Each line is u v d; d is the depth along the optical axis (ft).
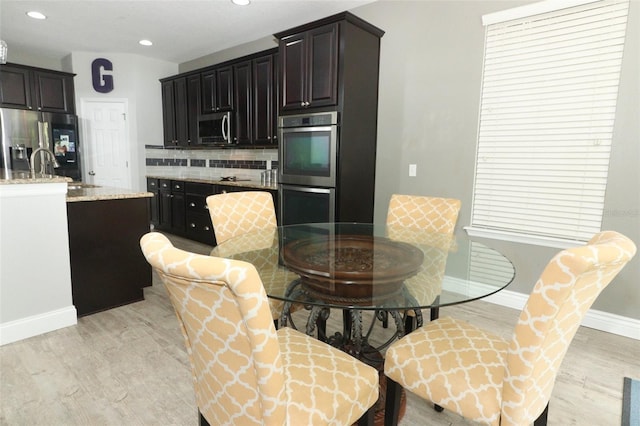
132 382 6.14
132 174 17.84
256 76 13.41
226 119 14.57
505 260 5.73
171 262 2.56
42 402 5.61
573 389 6.14
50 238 7.79
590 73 7.99
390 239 6.59
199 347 3.14
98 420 5.27
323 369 3.86
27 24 13.28
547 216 8.84
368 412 4.01
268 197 8.00
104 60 17.08
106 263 9.00
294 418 3.22
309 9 11.69
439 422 5.43
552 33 8.36
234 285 2.38
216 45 15.60
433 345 4.39
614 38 7.64
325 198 10.47
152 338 7.64
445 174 10.19
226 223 7.22
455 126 9.89
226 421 3.29
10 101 14.92
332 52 9.96
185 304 2.92
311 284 4.39
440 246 6.34
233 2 11.19
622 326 7.98
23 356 6.87
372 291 4.28
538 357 3.23
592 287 3.22
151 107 18.04
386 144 11.16
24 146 15.03
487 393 3.65
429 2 9.95
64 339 7.54
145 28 13.55
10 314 7.37
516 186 9.19
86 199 8.48
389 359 4.34
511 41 8.89
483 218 9.76
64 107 16.37
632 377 6.48
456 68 9.71
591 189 8.21
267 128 13.28
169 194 17.08
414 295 4.31
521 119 8.95
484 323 8.51
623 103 7.64
